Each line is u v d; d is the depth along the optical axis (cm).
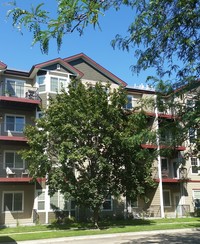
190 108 647
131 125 2247
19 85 3025
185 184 3475
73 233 2069
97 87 2408
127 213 3131
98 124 2312
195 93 661
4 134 2917
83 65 3378
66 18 464
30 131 2386
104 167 2250
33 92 2995
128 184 2400
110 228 2327
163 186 3553
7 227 2597
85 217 2928
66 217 2856
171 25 645
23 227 2508
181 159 867
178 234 2050
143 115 758
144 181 2467
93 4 468
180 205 3441
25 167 2942
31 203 2909
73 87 2461
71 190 2259
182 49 677
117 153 2356
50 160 2347
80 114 2262
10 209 2836
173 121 695
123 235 2055
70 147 2198
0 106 2939
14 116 2995
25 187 2922
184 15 627
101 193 2330
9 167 2897
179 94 662
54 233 2088
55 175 2258
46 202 2820
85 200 2280
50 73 3070
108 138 2234
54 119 2275
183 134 688
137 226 2438
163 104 691
